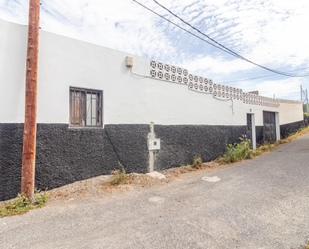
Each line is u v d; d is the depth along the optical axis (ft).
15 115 12.74
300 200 12.02
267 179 16.74
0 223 9.64
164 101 21.31
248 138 33.32
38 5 12.38
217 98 27.58
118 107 17.70
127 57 18.31
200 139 24.71
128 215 10.52
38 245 7.87
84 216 10.40
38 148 13.43
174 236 8.42
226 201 12.35
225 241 8.02
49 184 13.80
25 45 13.25
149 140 19.70
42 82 13.76
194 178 18.39
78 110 15.74
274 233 8.58
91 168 15.85
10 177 12.45
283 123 43.80
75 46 15.44
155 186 15.88
